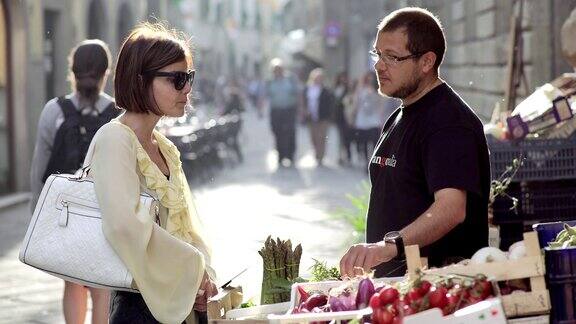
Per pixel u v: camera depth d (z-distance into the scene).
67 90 27.22
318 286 5.05
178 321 5.16
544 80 14.14
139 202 5.16
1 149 21.16
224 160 32.62
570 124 7.93
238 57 108.31
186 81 5.37
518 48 11.57
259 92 71.38
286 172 28.55
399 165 5.44
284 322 4.52
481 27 19.47
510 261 4.54
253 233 15.39
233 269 11.86
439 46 5.44
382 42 5.45
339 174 27.53
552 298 4.57
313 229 15.67
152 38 5.33
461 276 4.47
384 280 4.93
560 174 7.67
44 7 24.98
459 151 5.20
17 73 21.78
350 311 4.57
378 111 28.45
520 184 7.63
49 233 5.21
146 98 5.32
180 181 5.53
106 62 7.89
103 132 5.21
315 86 31.31
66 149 7.78
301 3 84.50
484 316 4.11
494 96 18.22
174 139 23.62
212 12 99.12
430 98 5.41
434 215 5.09
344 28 58.91
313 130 31.33
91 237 5.15
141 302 5.25
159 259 5.15
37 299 11.18
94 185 5.16
